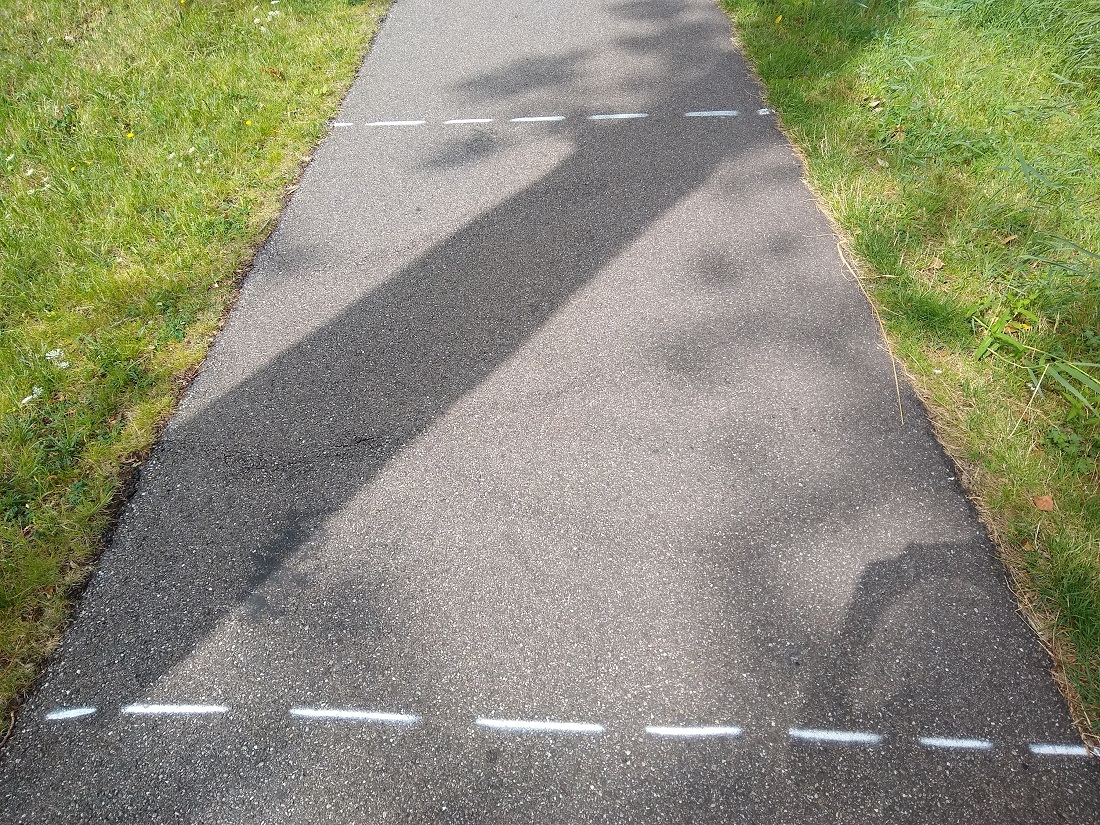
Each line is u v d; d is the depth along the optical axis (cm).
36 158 417
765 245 339
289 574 231
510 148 414
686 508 241
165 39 520
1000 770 184
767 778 185
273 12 553
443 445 265
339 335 310
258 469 262
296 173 405
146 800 189
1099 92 405
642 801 183
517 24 543
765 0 527
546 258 341
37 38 536
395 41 529
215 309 326
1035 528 228
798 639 209
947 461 249
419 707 201
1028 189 347
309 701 204
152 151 418
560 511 242
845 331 296
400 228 364
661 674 204
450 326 311
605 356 293
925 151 374
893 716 193
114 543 243
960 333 290
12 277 342
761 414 268
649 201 369
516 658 209
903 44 454
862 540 230
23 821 187
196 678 210
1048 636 206
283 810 185
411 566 231
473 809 183
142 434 275
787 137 406
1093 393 265
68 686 210
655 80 465
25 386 293
